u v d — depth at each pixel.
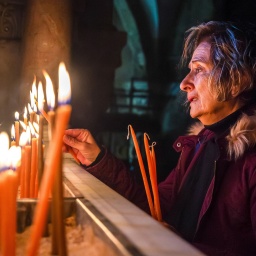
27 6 5.02
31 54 4.95
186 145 1.79
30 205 1.03
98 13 6.84
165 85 14.12
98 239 0.90
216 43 1.55
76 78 6.60
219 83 1.53
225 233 1.50
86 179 1.34
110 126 10.52
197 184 1.63
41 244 0.94
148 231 0.85
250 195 1.48
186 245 0.77
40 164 1.06
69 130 1.78
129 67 16.20
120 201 1.07
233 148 1.50
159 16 14.09
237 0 8.92
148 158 1.43
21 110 4.85
